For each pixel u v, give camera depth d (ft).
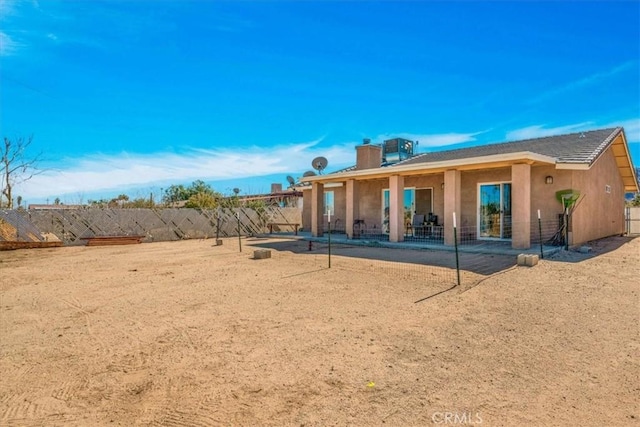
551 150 43.42
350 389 10.42
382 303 19.10
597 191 45.65
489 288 21.77
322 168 59.00
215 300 20.43
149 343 14.26
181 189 92.48
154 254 42.14
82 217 55.52
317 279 25.31
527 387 10.42
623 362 11.97
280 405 9.63
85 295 22.45
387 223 57.16
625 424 8.63
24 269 32.65
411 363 12.04
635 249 37.40
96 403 9.93
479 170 45.75
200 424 8.86
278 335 14.80
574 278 24.07
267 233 69.36
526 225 35.14
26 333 15.72
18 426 8.88
